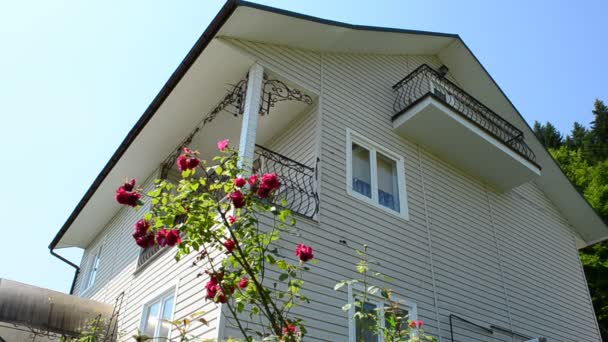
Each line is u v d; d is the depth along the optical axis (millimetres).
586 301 11211
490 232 9602
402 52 10320
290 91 7750
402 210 8023
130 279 8805
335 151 7535
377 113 8797
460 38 10781
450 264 8188
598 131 32156
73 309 8523
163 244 3484
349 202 7203
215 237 3570
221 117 8414
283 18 7191
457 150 9367
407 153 8828
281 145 8305
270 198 4617
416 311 7070
